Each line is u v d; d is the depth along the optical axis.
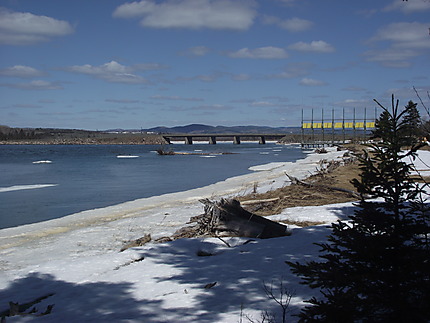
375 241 4.81
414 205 5.02
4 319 6.64
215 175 43.50
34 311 7.11
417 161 35.09
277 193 21.42
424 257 4.68
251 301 6.62
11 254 12.30
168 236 13.61
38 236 14.91
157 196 25.69
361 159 5.19
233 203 12.85
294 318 5.73
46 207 23.42
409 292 4.72
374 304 4.68
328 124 146.25
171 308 6.59
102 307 6.98
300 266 5.06
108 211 20.23
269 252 9.88
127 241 13.57
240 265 8.95
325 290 6.79
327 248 5.21
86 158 86.81
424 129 5.01
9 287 8.65
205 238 12.04
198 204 21.56
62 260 10.76
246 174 43.78
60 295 7.88
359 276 4.66
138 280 8.45
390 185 5.05
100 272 9.42
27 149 161.62
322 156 74.75
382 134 5.09
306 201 18.62
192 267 9.15
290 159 75.12
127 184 35.16
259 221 12.39
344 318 4.58
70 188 32.34
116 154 110.50
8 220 19.64
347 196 19.30
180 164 63.53
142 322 6.06
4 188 32.56
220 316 6.03
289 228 12.89
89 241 13.77
